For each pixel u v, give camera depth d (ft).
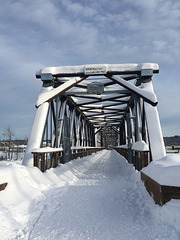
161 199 10.89
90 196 16.96
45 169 27.17
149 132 29.66
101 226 10.85
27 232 10.37
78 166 42.01
